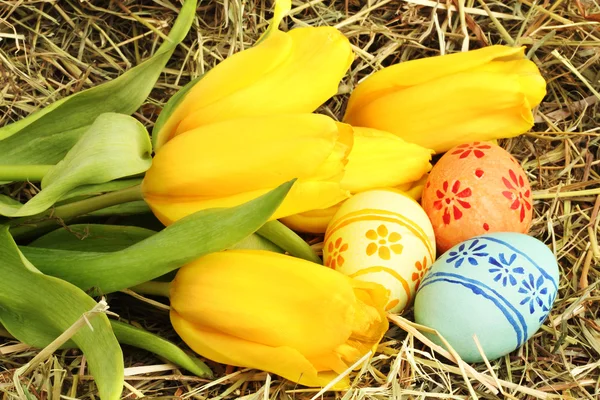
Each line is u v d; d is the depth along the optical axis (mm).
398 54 619
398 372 491
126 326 467
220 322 459
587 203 587
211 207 465
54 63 575
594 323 526
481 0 611
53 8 580
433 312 492
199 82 481
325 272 455
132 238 511
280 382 483
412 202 517
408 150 528
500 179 520
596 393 502
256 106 477
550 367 514
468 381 478
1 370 485
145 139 466
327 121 454
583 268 553
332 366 462
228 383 486
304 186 458
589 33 609
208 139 459
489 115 539
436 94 537
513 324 488
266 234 516
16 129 485
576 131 610
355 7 619
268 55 476
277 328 455
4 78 561
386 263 499
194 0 498
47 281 444
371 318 458
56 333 468
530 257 496
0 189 542
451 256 500
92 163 452
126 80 495
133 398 480
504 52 534
